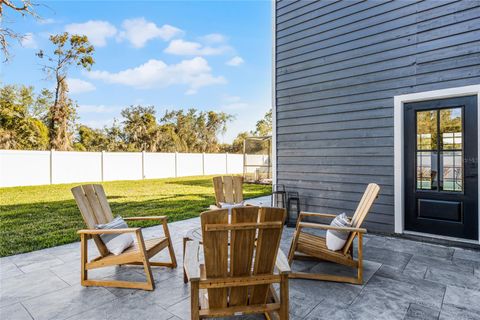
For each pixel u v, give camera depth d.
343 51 4.75
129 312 2.25
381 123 4.36
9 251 3.70
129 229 2.61
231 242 1.76
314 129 5.12
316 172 5.11
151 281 2.61
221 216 1.73
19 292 2.59
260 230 1.79
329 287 2.65
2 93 17.67
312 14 5.12
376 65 4.41
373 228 4.46
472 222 3.68
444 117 3.89
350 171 4.69
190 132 29.58
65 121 18.97
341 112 4.78
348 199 4.72
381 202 4.38
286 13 5.49
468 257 3.38
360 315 2.18
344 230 2.71
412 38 4.09
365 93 4.52
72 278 2.89
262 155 16.05
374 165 4.44
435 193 3.94
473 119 3.67
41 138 17.61
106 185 12.31
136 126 25.16
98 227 2.79
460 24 3.73
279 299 2.08
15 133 16.56
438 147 3.93
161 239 3.09
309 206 5.20
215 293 1.84
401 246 3.80
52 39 18.03
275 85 5.68
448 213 3.84
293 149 5.42
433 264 3.18
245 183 14.05
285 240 4.25
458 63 3.74
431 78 3.93
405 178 4.19
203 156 18.23
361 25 4.56
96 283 2.69
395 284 2.70
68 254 3.62
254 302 1.93
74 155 13.14
